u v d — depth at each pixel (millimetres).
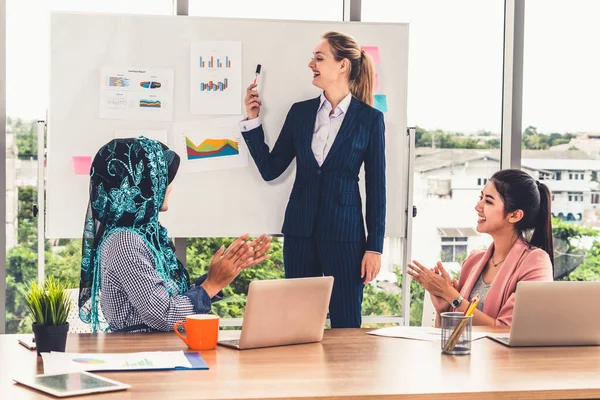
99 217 2701
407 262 4184
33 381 1868
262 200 4062
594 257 4520
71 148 3934
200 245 4199
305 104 4008
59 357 2131
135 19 3973
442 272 3027
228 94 4035
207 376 1975
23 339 2424
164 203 2926
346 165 3879
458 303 2951
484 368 2119
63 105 3926
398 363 2168
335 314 3891
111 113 3957
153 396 1769
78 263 4062
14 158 4031
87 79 3943
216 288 2684
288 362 2162
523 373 2066
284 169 4047
